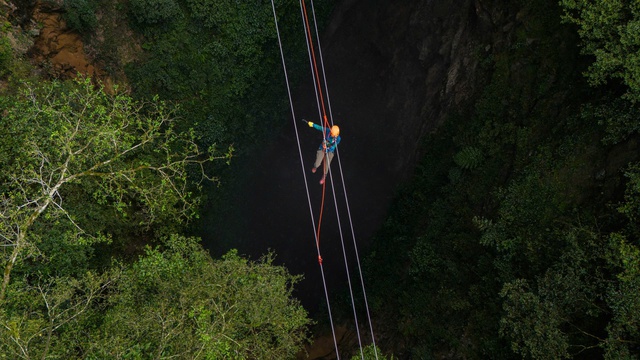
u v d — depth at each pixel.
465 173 19.47
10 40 16.52
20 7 16.75
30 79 16.50
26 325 11.26
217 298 13.27
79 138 13.62
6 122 13.56
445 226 19.50
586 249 13.84
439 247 19.30
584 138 15.50
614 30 13.66
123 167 16.39
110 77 19.36
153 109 20.08
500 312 16.23
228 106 22.27
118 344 11.38
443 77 22.72
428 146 21.94
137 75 19.81
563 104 16.69
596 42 14.43
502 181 18.00
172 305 13.12
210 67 21.42
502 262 16.27
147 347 11.60
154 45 20.11
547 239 15.22
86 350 11.99
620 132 14.32
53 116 13.03
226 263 13.35
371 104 26.66
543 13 17.91
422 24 23.53
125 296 13.26
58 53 17.91
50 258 13.23
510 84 18.64
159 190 14.68
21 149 13.02
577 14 16.59
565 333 13.62
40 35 17.33
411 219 21.81
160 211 17.92
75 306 12.01
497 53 19.52
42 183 11.33
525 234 15.84
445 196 19.98
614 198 14.09
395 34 24.92
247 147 23.98
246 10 21.47
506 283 14.59
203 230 22.64
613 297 12.32
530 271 15.47
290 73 24.67
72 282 12.25
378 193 25.72
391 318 20.83
